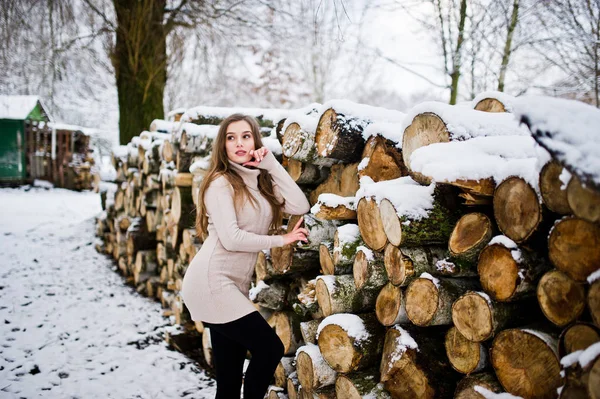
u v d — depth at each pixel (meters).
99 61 9.06
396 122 2.32
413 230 1.69
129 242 5.33
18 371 3.08
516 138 1.61
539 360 1.36
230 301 2.04
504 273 1.45
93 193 15.27
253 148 2.27
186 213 3.92
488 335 1.49
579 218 1.22
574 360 1.23
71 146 16.72
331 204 2.13
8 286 4.91
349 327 1.98
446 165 1.51
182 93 13.27
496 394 1.48
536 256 1.46
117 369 3.22
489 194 1.51
